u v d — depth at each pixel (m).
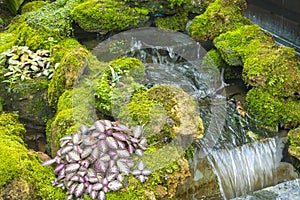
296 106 3.32
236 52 3.64
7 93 3.33
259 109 3.38
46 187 2.50
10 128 3.09
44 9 4.12
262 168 3.20
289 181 3.27
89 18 3.75
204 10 4.04
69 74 3.12
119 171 2.50
